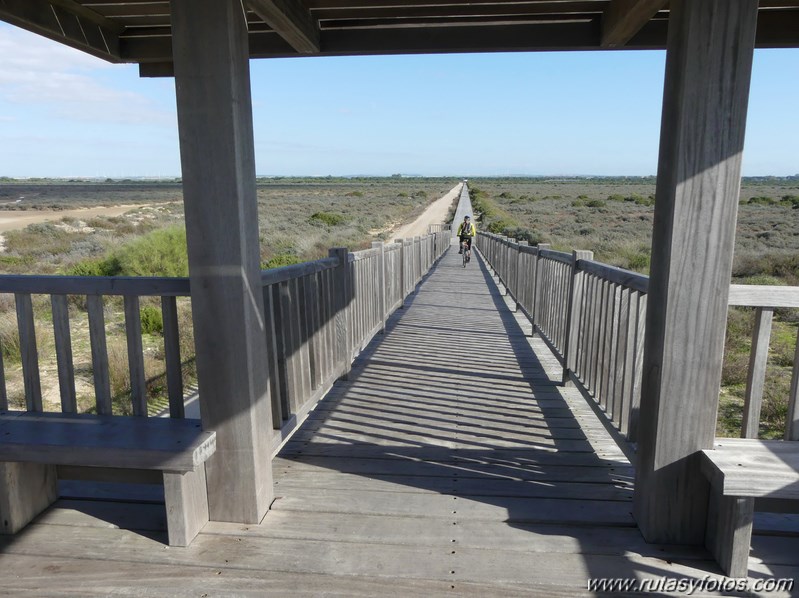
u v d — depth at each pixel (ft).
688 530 7.99
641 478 8.29
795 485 6.67
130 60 12.68
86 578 7.38
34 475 8.77
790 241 73.77
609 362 11.29
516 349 21.18
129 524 8.63
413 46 11.92
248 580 7.30
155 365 20.92
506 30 11.70
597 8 10.73
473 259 68.69
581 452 11.55
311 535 8.31
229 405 8.27
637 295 9.59
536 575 7.38
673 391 7.59
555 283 18.63
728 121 6.91
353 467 10.75
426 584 7.21
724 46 6.75
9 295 32.09
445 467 10.75
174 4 7.25
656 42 11.47
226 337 8.04
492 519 8.78
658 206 7.65
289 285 11.23
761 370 7.82
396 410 14.11
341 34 11.94
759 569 7.47
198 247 7.82
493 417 13.65
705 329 7.39
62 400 9.03
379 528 8.51
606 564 7.61
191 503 8.14
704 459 7.38
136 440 7.91
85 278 8.59
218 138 7.51
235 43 7.47
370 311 20.76
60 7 10.50
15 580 7.35
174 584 7.24
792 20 10.77
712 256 7.21
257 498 8.54
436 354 20.17
